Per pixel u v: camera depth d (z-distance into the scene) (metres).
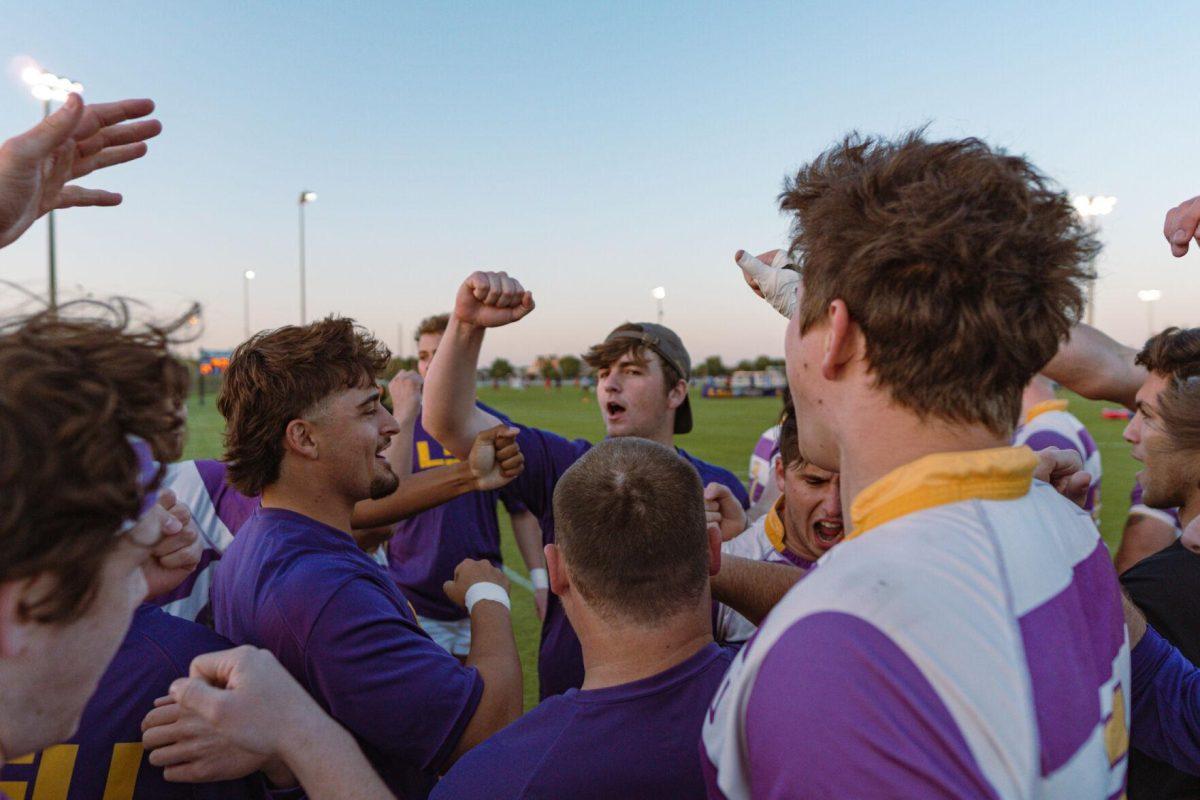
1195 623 1.38
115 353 0.55
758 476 4.46
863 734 0.50
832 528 1.70
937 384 0.63
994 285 0.62
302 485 1.43
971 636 0.54
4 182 0.91
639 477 0.98
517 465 1.90
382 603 1.28
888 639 0.53
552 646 1.99
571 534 0.98
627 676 0.96
